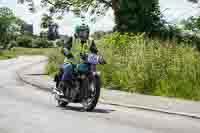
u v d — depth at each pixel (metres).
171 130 9.38
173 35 30.28
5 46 131.75
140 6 31.69
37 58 80.44
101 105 13.66
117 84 18.78
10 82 22.91
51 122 9.91
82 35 12.31
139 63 18.16
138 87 17.67
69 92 12.48
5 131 8.75
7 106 12.54
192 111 12.22
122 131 8.97
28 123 9.70
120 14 32.41
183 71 17.09
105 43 21.83
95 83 11.84
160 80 17.31
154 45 18.88
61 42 12.70
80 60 12.13
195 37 29.59
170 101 14.58
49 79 24.44
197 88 16.06
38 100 14.48
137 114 11.70
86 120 10.34
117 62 19.23
